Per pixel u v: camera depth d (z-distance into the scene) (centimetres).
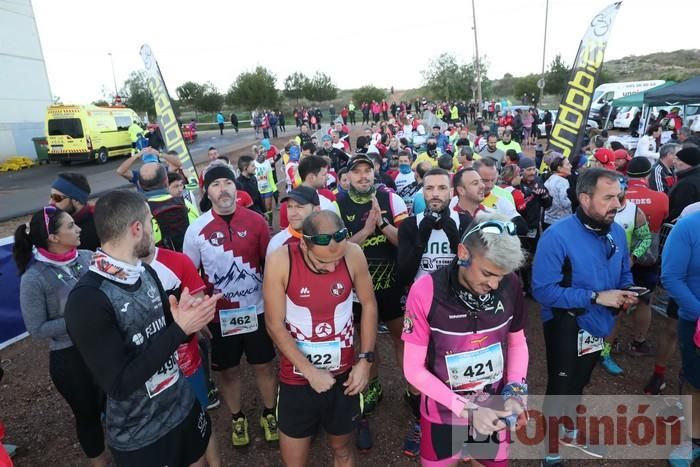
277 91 5219
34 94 2209
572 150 673
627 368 391
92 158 1933
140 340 180
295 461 233
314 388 211
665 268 268
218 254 290
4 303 481
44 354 466
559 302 248
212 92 5084
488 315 188
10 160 2000
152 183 381
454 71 4603
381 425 333
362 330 234
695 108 1761
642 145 1157
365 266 230
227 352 302
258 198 741
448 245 297
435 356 196
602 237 249
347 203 340
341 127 2039
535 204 528
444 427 204
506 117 2308
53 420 356
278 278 211
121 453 187
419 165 597
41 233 253
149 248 186
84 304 164
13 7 2084
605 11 625
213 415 356
